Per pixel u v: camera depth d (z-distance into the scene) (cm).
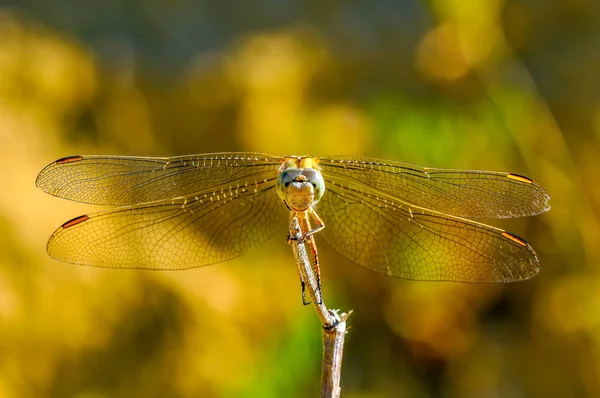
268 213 53
